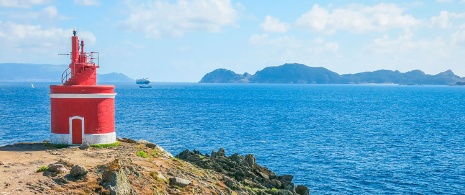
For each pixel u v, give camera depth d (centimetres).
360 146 7812
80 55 4334
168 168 3441
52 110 4209
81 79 4253
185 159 4309
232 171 4097
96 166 3089
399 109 17262
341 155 6944
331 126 10862
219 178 3700
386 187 5269
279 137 8675
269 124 11019
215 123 10900
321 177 5631
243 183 3894
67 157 3559
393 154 7112
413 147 7762
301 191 4250
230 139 8269
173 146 7394
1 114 11744
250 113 14338
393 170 6028
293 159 6588
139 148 4016
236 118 12419
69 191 2673
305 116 13600
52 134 4197
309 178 5578
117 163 2881
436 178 5662
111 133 4231
